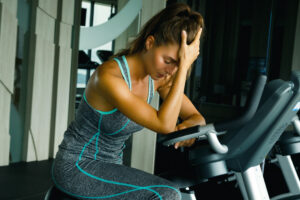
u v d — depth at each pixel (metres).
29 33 3.81
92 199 1.07
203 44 6.82
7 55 3.49
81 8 4.29
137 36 1.19
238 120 1.16
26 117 3.84
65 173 1.09
